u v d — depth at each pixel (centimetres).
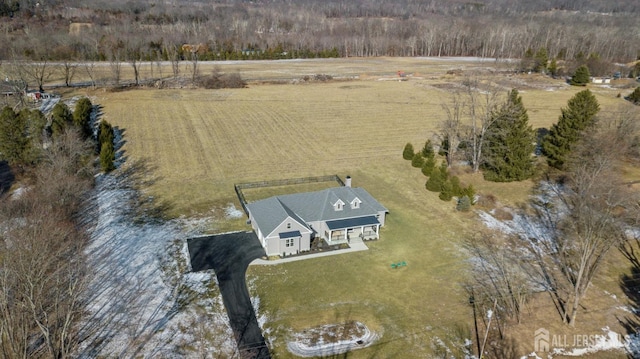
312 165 6262
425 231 4644
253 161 6344
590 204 3788
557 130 5966
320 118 8362
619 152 5319
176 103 9038
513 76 12350
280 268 3975
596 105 5738
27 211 3950
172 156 6438
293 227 4156
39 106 8156
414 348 3120
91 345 3047
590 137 5372
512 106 5703
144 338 3136
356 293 3675
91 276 3675
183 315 3375
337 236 4481
